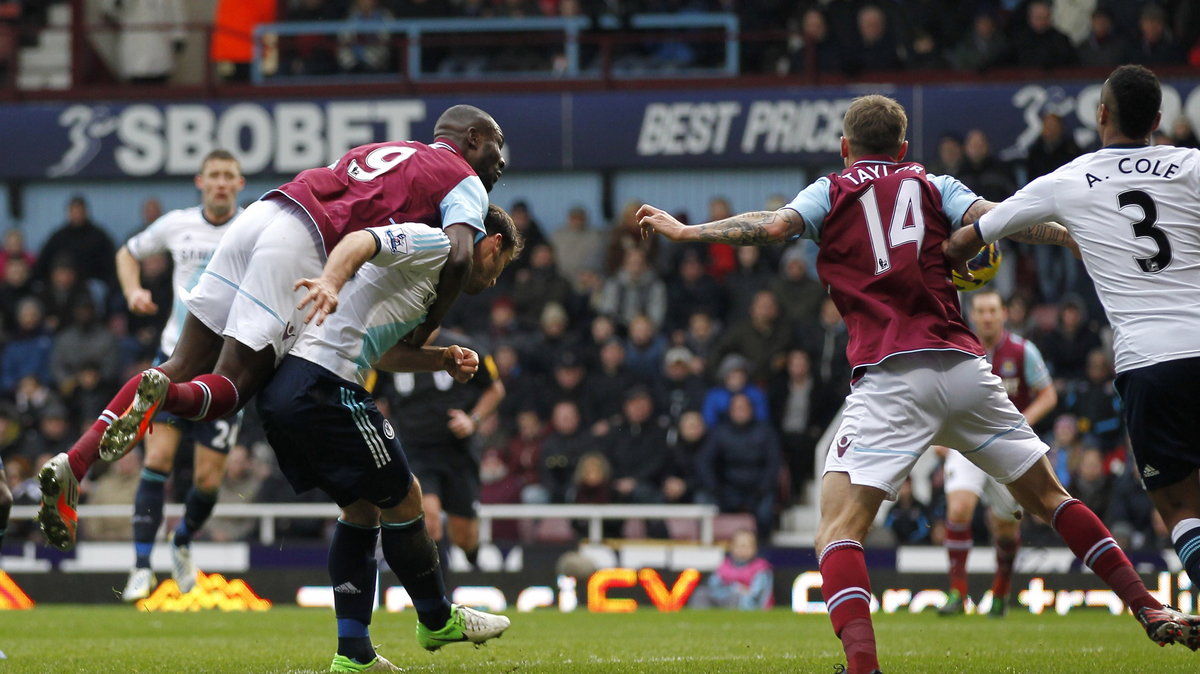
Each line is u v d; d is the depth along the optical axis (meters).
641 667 19.77
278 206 17.91
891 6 62.81
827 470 17.39
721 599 45.12
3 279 63.38
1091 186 18.64
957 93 60.59
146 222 62.44
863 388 17.23
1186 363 18.12
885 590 45.78
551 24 67.25
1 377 58.91
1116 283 18.59
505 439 52.56
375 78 66.81
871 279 17.33
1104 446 49.94
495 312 56.91
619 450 50.38
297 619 36.50
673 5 67.38
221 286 17.89
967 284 19.45
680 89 63.62
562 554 47.06
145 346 58.88
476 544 36.91
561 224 66.12
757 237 17.42
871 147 18.23
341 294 17.59
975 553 45.69
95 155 64.88
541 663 20.67
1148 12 60.41
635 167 63.69
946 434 17.67
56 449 52.88
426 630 19.73
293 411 17.30
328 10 70.56
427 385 35.22
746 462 49.31
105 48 72.50
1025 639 27.83
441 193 18.47
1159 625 17.30
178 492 47.22
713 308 57.41
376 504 18.23
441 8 68.44
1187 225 18.45
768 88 62.69
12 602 46.25
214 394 16.91
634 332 54.62
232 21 73.69
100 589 46.59
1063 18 67.62
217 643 26.80
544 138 63.84
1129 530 46.38
